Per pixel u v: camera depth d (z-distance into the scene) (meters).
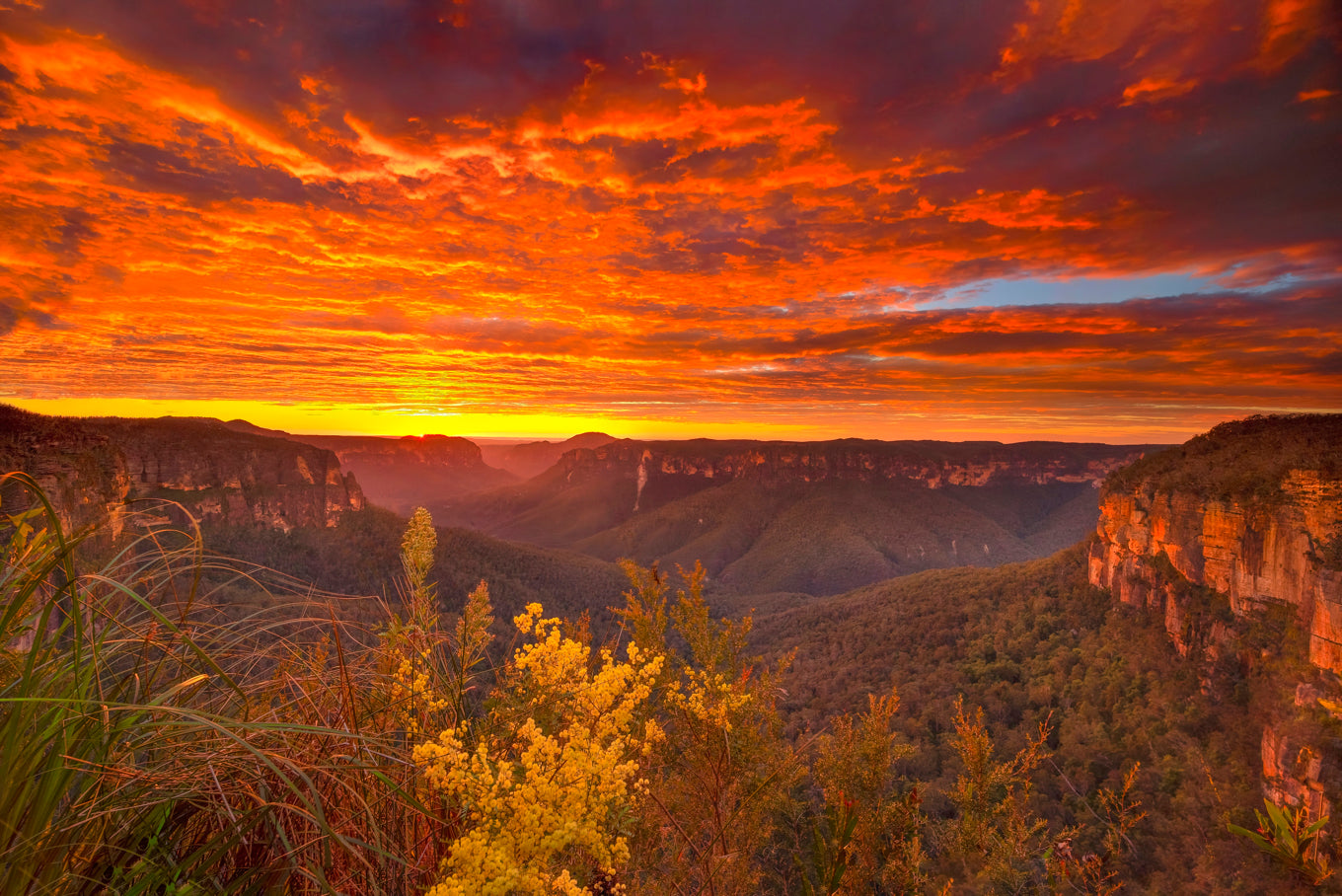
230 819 1.52
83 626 1.36
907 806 3.71
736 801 2.94
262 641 1.75
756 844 3.05
